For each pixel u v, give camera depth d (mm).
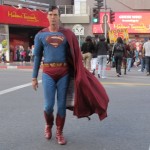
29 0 39562
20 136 6934
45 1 42000
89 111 6332
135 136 6973
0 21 33781
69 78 6328
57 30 6254
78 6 43250
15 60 37438
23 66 27844
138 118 8500
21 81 16172
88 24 42188
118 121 8180
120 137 6906
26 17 36156
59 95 6305
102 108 6191
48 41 6164
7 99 11102
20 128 7531
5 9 34219
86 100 6184
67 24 42750
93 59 18531
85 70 6219
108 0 42531
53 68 6195
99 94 6223
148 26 41531
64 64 6219
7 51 36219
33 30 40250
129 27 41781
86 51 18531
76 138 6820
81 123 7965
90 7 42781
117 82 16000
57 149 6160
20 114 8906
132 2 42125
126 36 30406
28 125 7781
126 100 10938
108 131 7340
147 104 10281
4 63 33281
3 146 6324
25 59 37312
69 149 6164
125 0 42188
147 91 12938
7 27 36094
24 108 9664
